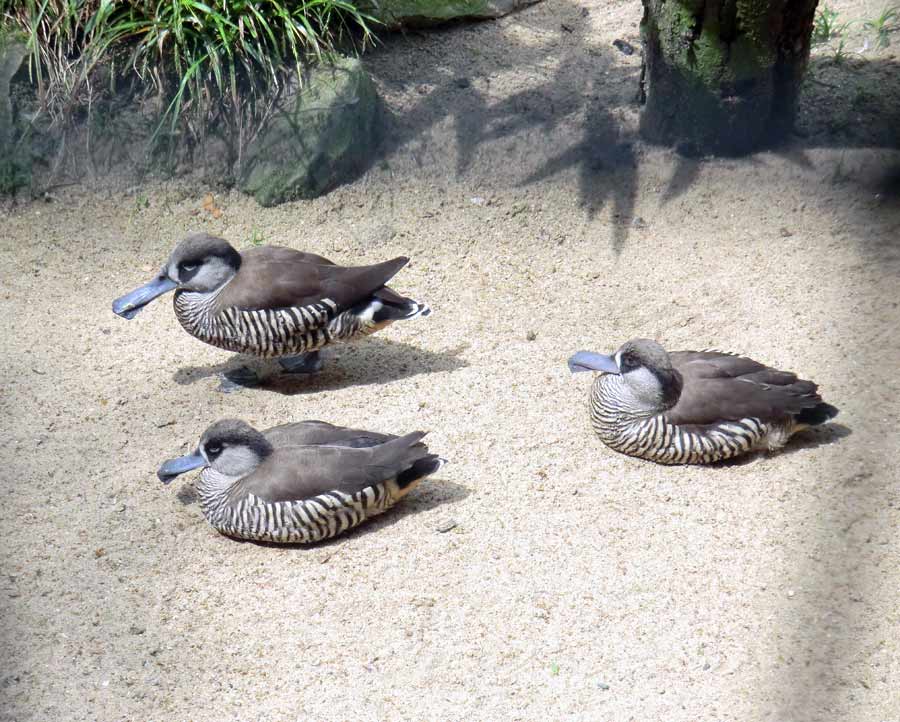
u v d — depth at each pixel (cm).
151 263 1318
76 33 1414
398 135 1434
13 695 761
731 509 907
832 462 951
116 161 1396
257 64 1400
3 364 1134
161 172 1396
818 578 828
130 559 888
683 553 862
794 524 884
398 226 1355
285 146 1378
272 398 1095
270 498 875
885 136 1350
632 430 960
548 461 983
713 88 1315
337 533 901
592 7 1628
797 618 795
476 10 1556
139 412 1074
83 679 775
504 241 1323
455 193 1388
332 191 1400
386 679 768
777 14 1270
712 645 778
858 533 869
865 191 1297
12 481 972
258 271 1075
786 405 949
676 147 1373
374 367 1141
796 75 1325
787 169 1334
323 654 790
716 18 1274
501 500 935
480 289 1252
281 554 894
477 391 1084
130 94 1407
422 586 847
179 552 899
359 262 1302
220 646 801
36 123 1390
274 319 1063
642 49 1373
